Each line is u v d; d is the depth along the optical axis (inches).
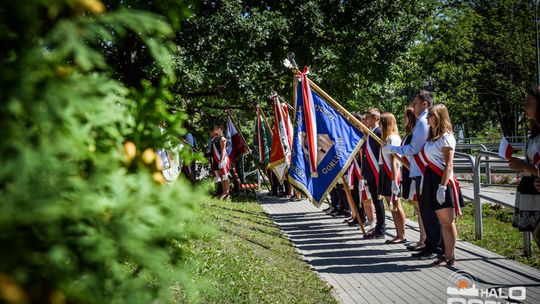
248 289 229.3
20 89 66.3
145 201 74.6
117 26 76.1
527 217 219.9
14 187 62.1
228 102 850.1
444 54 1408.7
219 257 271.6
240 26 621.6
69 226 67.4
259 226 442.3
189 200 80.3
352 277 280.5
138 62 587.5
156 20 78.3
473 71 1457.9
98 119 80.0
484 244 349.1
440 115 279.1
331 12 797.9
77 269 67.0
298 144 366.0
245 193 742.5
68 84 71.0
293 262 314.2
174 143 99.3
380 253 336.5
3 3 67.1
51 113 68.5
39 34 75.6
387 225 449.4
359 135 362.0
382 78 855.1
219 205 537.0
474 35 1513.3
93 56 71.5
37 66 69.1
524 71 1581.0
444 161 281.6
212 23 606.2
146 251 72.9
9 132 65.2
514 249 331.9
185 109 798.5
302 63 763.4
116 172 74.5
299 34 751.1
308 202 662.5
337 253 343.3
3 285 56.7
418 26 864.3
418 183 295.3
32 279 62.9
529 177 219.5
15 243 61.9
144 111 98.9
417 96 301.0
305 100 364.2
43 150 65.8
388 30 820.6
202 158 100.9
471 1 1701.5
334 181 359.3
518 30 1576.0
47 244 64.4
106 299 70.6
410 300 235.1
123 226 70.3
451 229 288.5
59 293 64.3
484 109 1873.8
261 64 706.8
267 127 712.4
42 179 65.2
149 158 92.5
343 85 861.2
